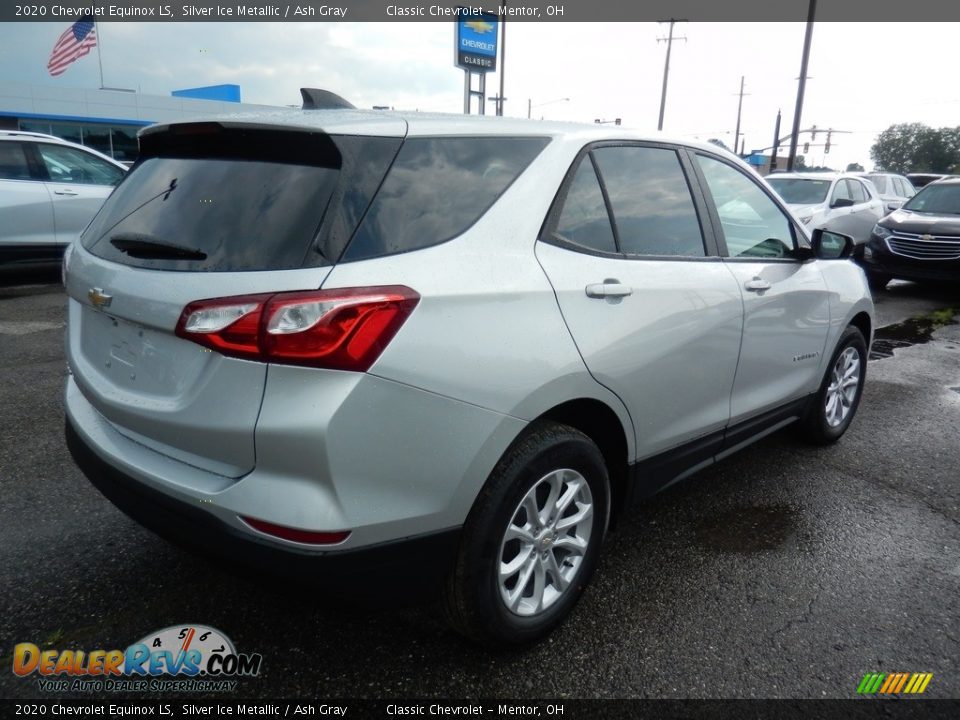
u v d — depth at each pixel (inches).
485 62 1029.8
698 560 121.7
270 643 97.3
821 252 150.3
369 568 78.8
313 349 72.6
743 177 139.6
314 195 79.0
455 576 86.9
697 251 120.8
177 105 1423.5
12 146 333.1
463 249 85.1
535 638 96.4
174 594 107.2
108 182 367.9
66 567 113.3
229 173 87.7
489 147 94.3
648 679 92.7
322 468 73.5
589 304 96.0
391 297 75.8
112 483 90.5
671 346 108.7
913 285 478.6
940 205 426.9
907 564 122.1
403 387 76.7
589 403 98.7
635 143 114.5
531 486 90.0
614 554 123.4
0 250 327.0
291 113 93.6
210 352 77.8
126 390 89.0
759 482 154.3
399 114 94.7
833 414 172.6
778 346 138.6
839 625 104.8
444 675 92.3
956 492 151.9
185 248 81.9
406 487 78.9
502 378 84.2
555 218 96.8
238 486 76.6
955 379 244.8
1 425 171.8
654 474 114.0
